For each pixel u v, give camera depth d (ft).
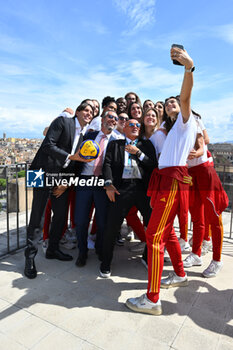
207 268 8.32
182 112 5.89
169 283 7.50
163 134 8.00
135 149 7.84
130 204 8.06
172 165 6.27
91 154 7.68
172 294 7.22
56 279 7.94
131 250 10.21
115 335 5.56
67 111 9.45
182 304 6.76
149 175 8.17
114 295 7.11
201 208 8.55
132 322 6.00
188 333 5.67
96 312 6.33
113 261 9.36
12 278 7.92
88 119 8.49
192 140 6.27
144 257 8.98
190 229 12.85
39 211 8.06
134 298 6.59
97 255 9.84
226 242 11.23
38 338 5.42
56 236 9.10
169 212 6.24
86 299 6.89
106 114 8.57
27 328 5.71
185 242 10.27
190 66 5.19
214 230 8.07
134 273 8.46
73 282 7.79
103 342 5.36
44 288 7.39
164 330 5.75
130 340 5.43
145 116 8.55
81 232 8.80
